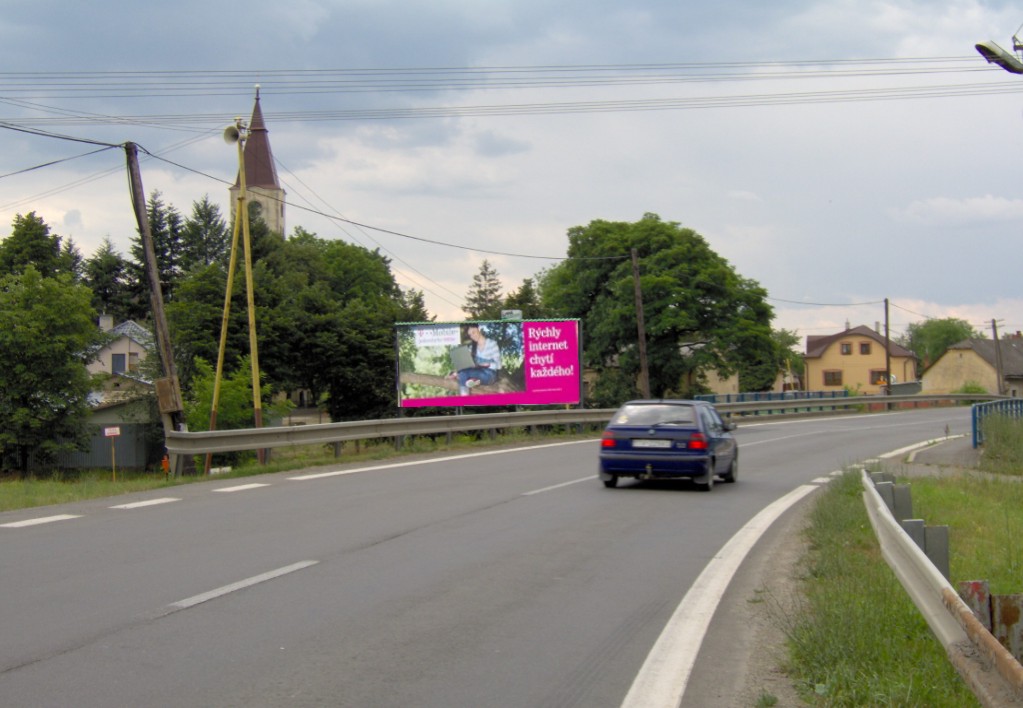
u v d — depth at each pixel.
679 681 5.80
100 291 85.19
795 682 5.75
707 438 16.09
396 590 8.15
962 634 4.81
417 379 36.22
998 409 28.58
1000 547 10.33
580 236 58.25
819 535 10.71
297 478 17.59
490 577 8.76
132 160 22.00
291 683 5.62
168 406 21.59
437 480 17.30
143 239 22.11
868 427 40.59
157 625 6.88
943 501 13.75
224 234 86.62
